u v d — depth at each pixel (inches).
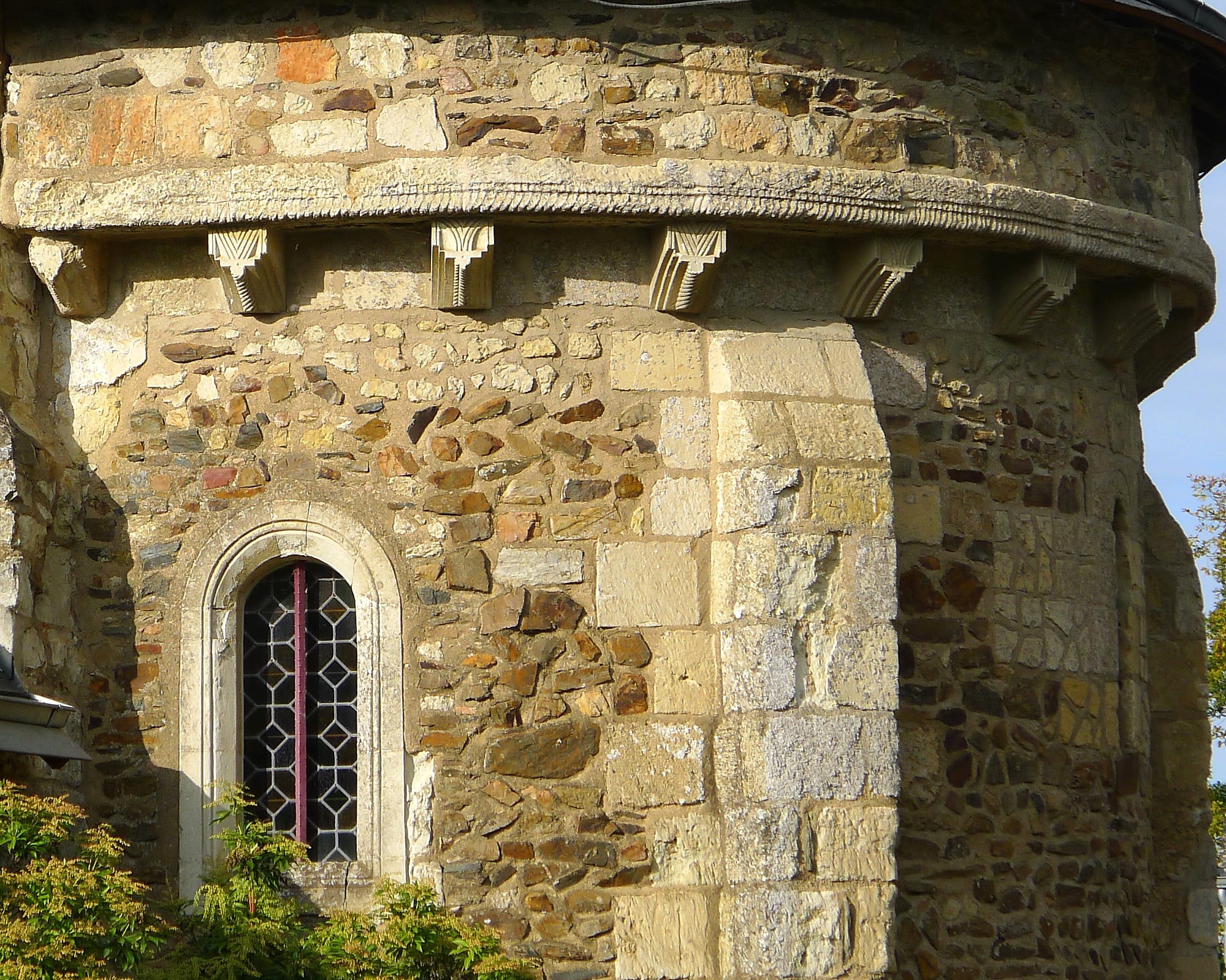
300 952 329.4
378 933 332.2
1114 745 417.7
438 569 364.2
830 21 385.1
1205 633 469.7
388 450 368.8
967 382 400.8
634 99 371.6
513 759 356.5
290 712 369.4
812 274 386.6
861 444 364.5
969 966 377.7
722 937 348.5
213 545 368.2
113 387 378.9
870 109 385.4
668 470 368.5
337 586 372.2
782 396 367.2
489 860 352.8
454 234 362.6
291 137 368.2
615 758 356.5
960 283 403.2
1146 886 423.5
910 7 392.5
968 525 396.5
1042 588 406.6
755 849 346.3
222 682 364.8
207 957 325.4
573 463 368.2
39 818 323.0
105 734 364.8
